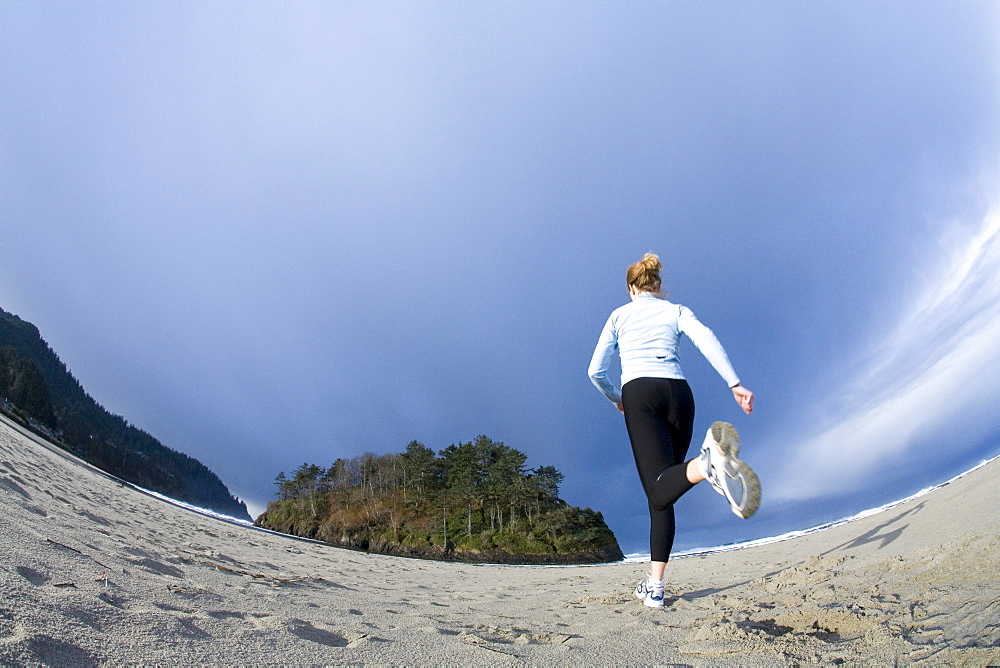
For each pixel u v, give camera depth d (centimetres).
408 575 657
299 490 5847
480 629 263
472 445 4969
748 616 263
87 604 178
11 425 1445
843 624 226
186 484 7138
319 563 634
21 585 176
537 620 303
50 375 6825
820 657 192
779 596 308
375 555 1130
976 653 162
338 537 4850
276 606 259
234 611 226
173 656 157
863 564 354
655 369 318
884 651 185
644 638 241
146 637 166
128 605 193
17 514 293
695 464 276
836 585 304
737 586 394
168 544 421
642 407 318
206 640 177
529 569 980
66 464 1016
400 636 230
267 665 166
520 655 212
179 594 232
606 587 491
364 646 206
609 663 201
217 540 614
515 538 4281
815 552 516
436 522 4653
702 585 434
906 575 284
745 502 247
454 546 4334
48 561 217
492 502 4569
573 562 4025
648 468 315
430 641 225
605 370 361
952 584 239
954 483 712
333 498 5603
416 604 354
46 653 136
